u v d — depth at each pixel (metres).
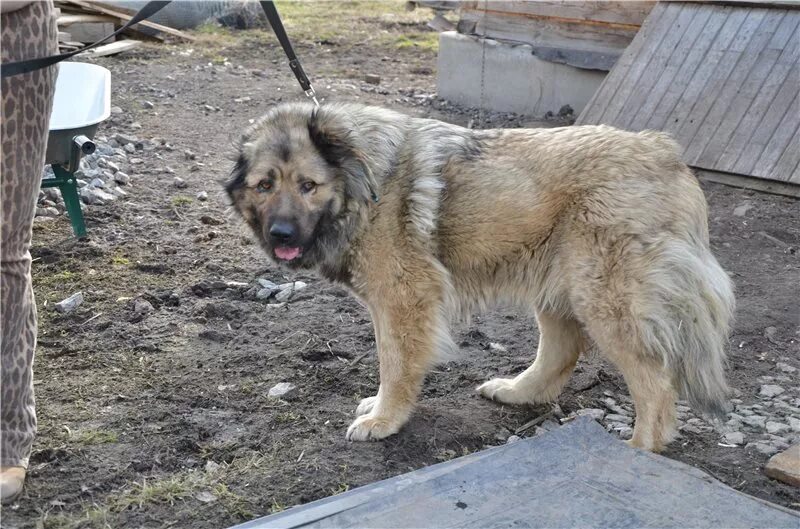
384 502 2.88
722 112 5.10
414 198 3.21
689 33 5.52
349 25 10.40
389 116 3.29
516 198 3.19
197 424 3.29
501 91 6.85
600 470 2.99
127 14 8.43
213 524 2.93
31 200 2.96
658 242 3.09
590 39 6.32
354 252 3.25
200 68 7.80
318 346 3.69
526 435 3.32
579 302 3.16
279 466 3.14
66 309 3.84
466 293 3.32
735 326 3.84
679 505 2.87
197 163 5.25
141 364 3.57
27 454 3.06
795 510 2.95
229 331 3.77
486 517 2.84
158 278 4.11
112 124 5.88
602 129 3.25
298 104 3.29
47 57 2.84
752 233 4.54
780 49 5.09
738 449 3.24
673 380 3.16
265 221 3.22
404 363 3.26
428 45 9.46
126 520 2.94
